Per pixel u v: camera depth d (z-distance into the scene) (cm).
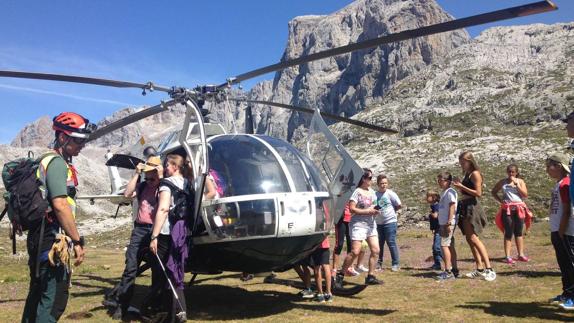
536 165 4866
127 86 786
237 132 822
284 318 650
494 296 733
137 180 729
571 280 654
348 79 16325
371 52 15588
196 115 656
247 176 655
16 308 764
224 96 809
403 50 14475
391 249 1075
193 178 671
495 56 10644
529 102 7862
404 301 727
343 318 638
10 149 8025
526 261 1097
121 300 684
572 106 7250
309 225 652
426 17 15275
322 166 794
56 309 435
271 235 632
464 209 884
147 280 1058
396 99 10275
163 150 822
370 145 8019
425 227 3344
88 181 8131
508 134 6944
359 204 837
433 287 828
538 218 3114
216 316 676
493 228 2580
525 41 11000
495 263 1080
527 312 630
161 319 645
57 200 427
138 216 713
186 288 907
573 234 639
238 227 630
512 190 1088
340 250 934
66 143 464
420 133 8238
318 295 748
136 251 701
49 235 438
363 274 1017
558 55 9969
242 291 866
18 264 1535
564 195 641
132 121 845
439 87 10012
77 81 783
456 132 7625
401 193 4606
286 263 677
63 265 436
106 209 7688
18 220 431
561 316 605
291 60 684
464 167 890
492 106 8175
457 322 593
